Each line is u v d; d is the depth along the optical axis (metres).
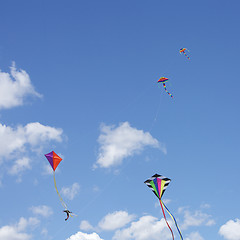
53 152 32.97
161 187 28.77
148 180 29.33
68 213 28.98
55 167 32.31
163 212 27.67
